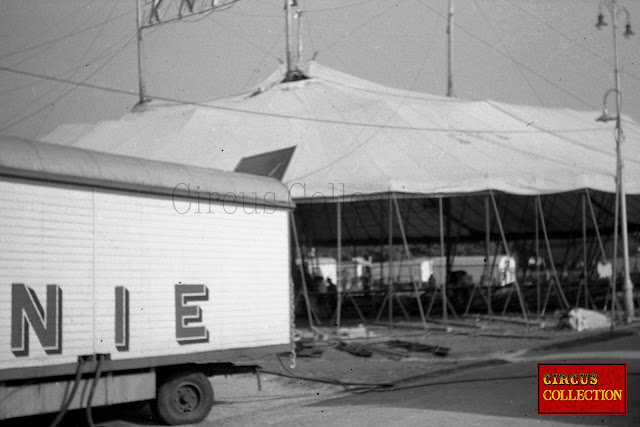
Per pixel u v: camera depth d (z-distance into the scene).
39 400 9.70
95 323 10.18
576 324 24.06
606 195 31.81
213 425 11.03
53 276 9.83
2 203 9.44
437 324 26.62
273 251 12.47
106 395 10.35
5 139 9.66
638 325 24.56
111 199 10.53
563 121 36.19
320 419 10.97
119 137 30.73
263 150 27.30
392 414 11.01
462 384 13.97
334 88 32.06
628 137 35.97
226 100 33.25
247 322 11.95
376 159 25.97
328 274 41.09
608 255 42.84
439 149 27.08
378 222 35.62
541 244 42.47
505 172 25.48
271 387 14.92
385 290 28.70
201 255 11.48
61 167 9.95
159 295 10.91
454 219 36.12
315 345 21.02
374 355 19.19
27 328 9.51
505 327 25.20
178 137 29.14
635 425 9.61
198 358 11.25
